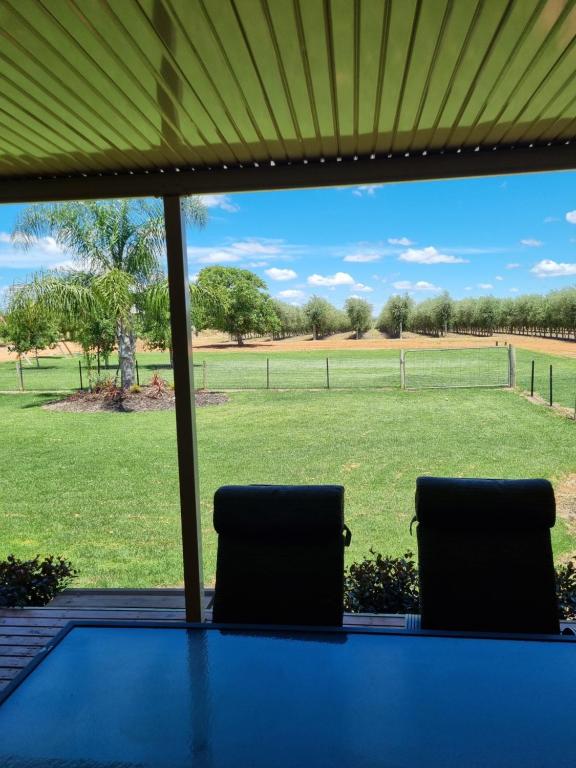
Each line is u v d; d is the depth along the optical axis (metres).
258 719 1.31
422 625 1.93
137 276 9.73
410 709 1.32
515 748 1.19
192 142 2.48
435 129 2.38
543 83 1.96
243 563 1.99
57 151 2.58
